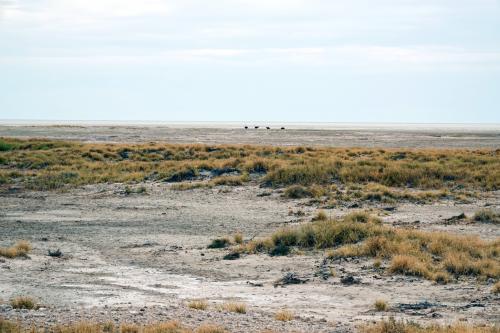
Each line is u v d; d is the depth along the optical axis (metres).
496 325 12.28
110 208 31.17
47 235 24.27
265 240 21.67
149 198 34.12
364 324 12.10
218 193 35.38
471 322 12.74
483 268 17.36
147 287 16.19
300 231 21.92
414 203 31.45
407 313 13.60
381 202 31.62
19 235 24.22
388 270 17.52
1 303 14.17
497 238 22.09
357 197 32.81
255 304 14.42
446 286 16.08
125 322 11.80
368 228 21.91
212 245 21.95
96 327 11.11
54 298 14.78
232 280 17.12
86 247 21.92
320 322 12.41
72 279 17.00
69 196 35.09
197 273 17.95
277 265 18.78
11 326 11.08
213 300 14.79
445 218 27.06
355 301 14.73
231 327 11.48
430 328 11.66
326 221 23.62
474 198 33.00
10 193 36.12
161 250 21.39
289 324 12.02
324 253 20.22
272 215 28.84
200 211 30.19
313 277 17.16
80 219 28.11
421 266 17.36
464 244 20.06
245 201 32.97
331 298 15.01
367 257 19.19
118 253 20.91
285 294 15.44
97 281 16.80
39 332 10.88
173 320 11.85
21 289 15.72
